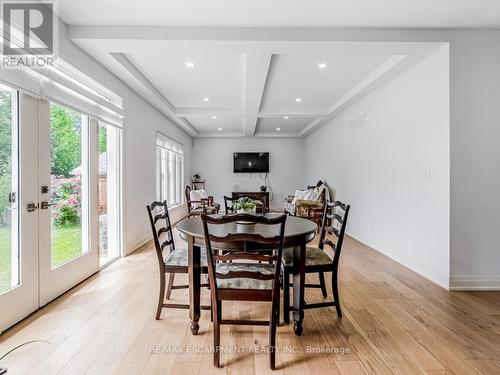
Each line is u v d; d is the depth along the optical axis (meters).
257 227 2.01
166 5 2.14
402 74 3.26
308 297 2.40
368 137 4.13
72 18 2.29
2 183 1.86
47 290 2.21
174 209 6.23
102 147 3.43
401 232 3.30
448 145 2.56
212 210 5.21
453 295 2.45
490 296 2.42
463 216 2.56
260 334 1.85
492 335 1.83
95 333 1.83
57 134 2.37
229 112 5.39
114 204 3.47
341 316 2.06
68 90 2.39
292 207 6.21
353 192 4.71
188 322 1.99
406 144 3.19
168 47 2.59
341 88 4.18
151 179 4.58
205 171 8.31
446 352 1.65
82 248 2.76
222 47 2.61
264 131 7.81
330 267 2.02
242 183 8.38
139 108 4.05
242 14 2.28
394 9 2.22
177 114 5.33
